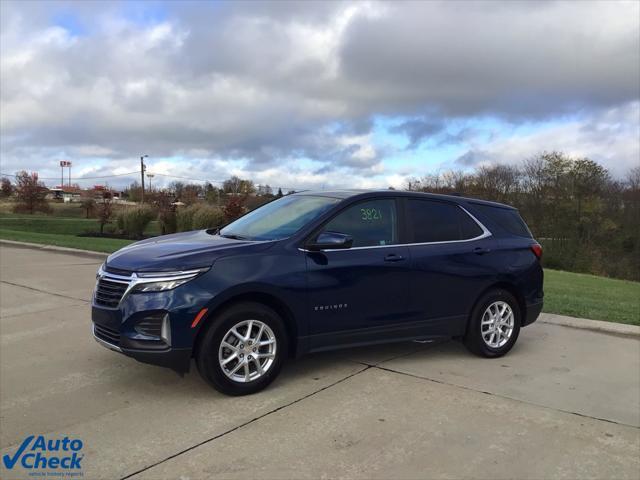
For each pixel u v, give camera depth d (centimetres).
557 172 4531
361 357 576
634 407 460
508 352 609
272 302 470
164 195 2855
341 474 338
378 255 517
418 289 538
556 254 4394
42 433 390
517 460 362
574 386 506
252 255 461
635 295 1586
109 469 341
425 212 566
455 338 593
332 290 489
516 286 601
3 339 626
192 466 345
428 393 476
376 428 403
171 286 429
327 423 409
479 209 608
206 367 440
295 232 492
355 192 546
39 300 837
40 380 495
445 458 362
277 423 407
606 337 688
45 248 1508
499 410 444
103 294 458
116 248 1487
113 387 477
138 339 429
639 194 4494
